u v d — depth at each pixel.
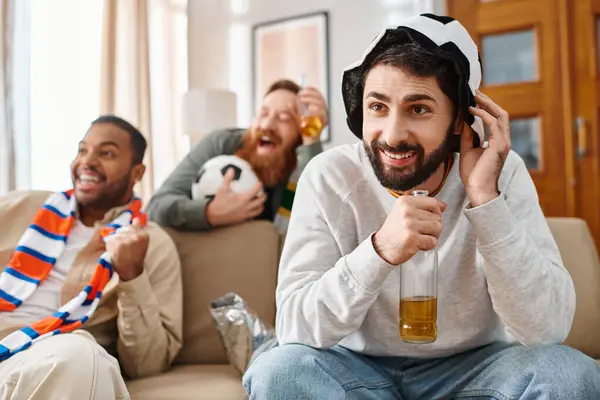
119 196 1.79
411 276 1.04
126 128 1.81
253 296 1.80
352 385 1.12
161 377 1.57
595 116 3.37
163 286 1.71
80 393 1.19
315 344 1.11
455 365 1.20
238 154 2.26
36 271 1.62
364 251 1.05
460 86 1.09
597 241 3.36
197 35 4.39
